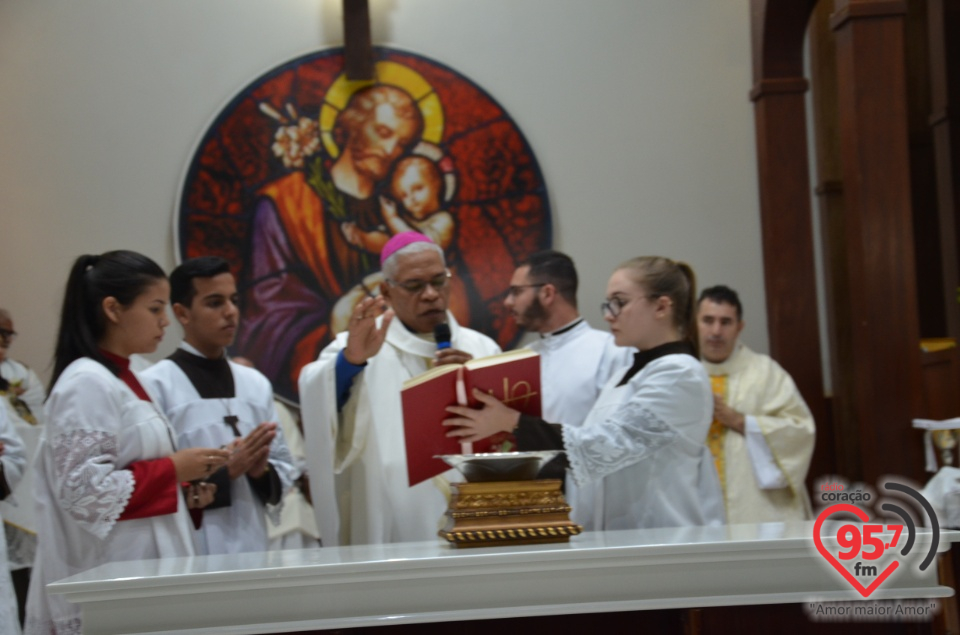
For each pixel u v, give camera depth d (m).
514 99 5.89
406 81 5.77
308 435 3.20
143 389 2.80
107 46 5.73
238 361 5.23
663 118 5.96
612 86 5.95
